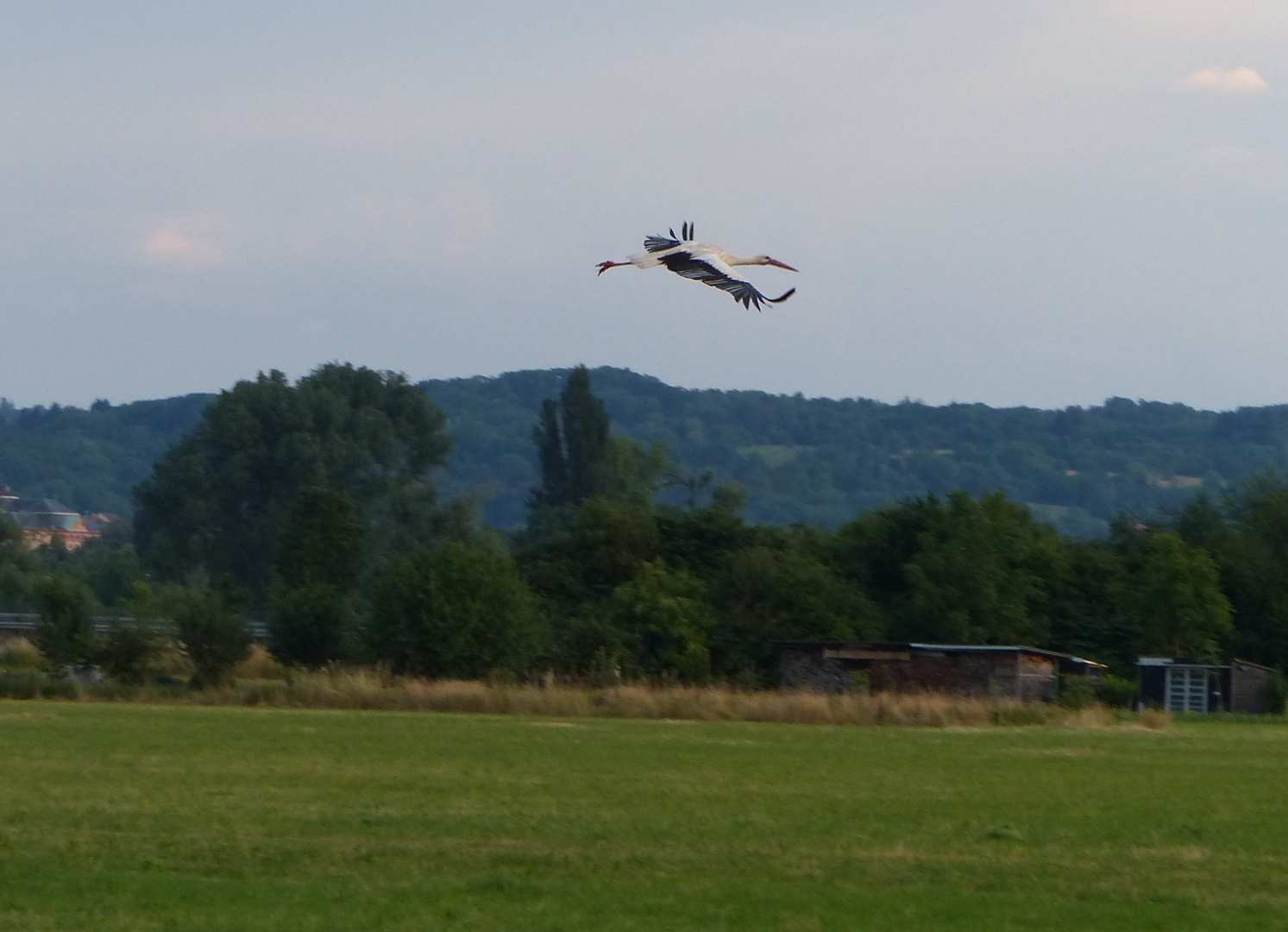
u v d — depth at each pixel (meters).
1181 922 25.31
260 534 178.25
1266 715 108.81
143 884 26.89
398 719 73.31
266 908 25.12
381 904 25.45
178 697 90.12
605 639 108.00
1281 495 136.50
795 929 24.19
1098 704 98.62
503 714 82.69
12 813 35.00
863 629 117.88
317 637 103.38
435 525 191.62
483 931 23.75
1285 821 38.59
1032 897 27.09
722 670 111.75
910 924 24.73
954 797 42.75
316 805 37.19
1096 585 127.69
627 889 27.09
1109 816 39.03
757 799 40.72
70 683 90.81
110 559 197.12
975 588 118.19
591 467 196.75
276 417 181.50
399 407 195.50
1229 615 120.62
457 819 35.12
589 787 42.66
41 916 24.38
